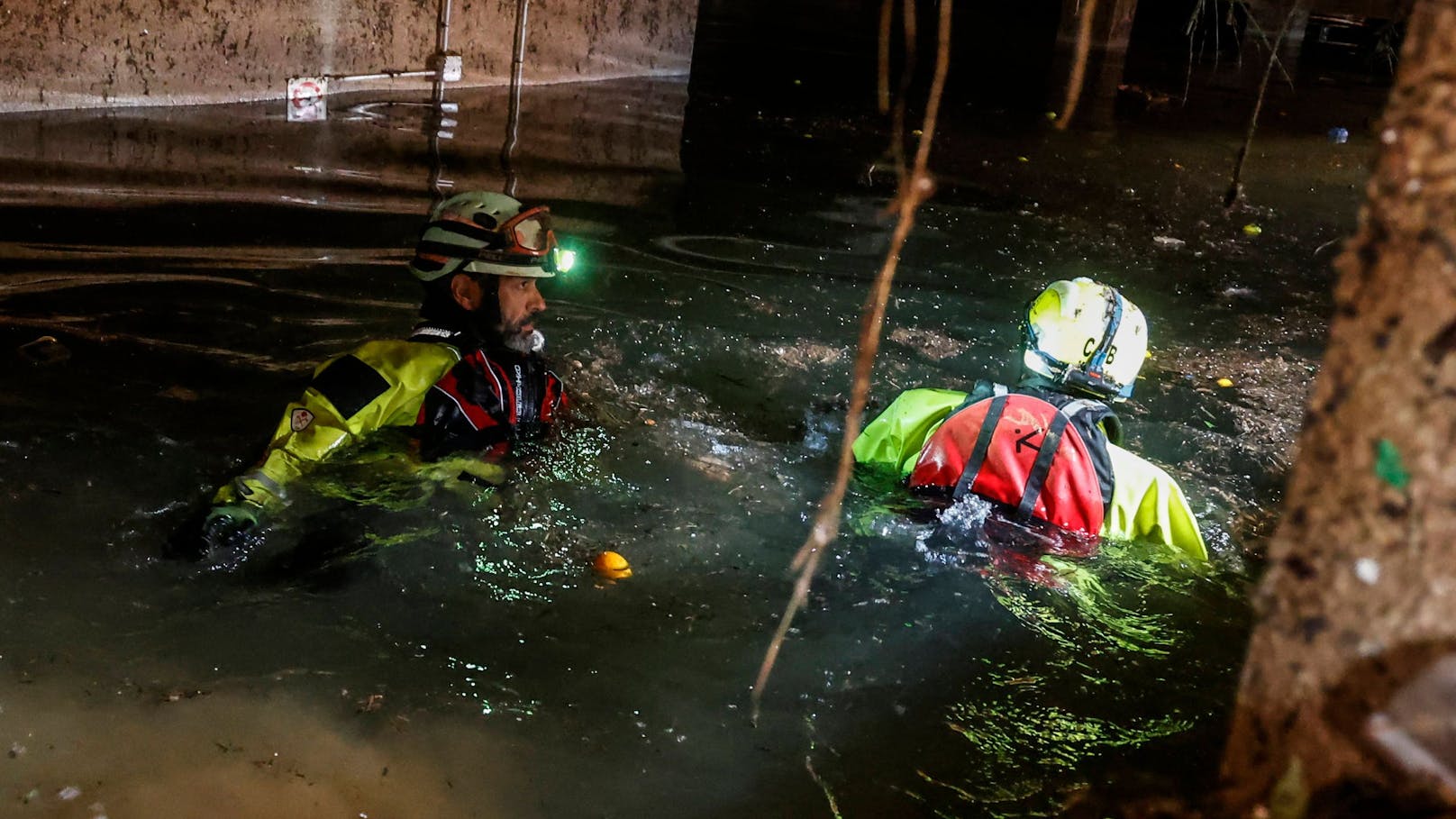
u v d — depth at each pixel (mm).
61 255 4488
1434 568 1051
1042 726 2457
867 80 11016
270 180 5828
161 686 2336
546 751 2270
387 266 4820
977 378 4492
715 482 3373
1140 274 6082
